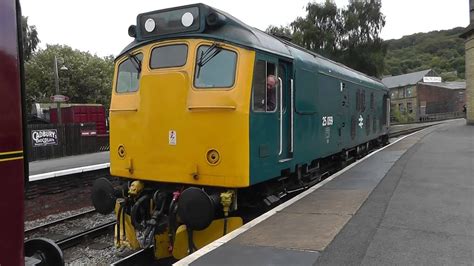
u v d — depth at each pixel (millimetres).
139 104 7250
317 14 41094
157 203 7184
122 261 7133
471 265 4762
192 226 6434
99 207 7707
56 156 20688
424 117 68125
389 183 9633
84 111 28641
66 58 49844
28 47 43219
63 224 10359
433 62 122875
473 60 33656
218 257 5105
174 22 7195
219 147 6547
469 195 8266
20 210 3623
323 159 11820
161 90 7012
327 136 10633
